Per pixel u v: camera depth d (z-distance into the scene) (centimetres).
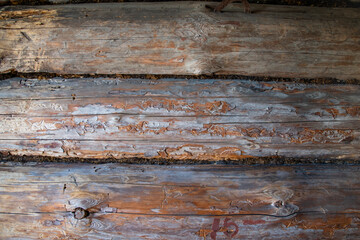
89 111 71
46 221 71
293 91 74
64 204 70
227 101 72
